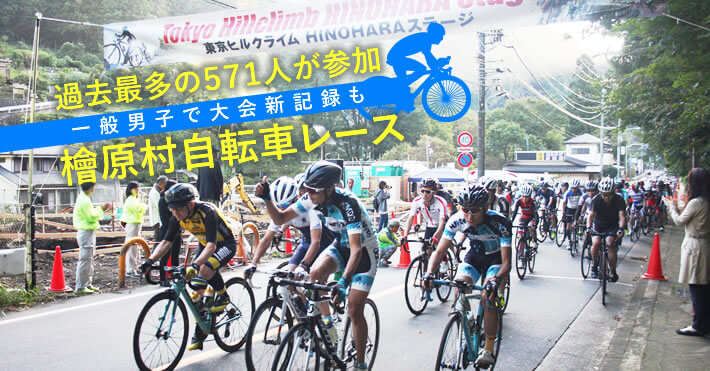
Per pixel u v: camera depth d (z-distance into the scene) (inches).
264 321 212.5
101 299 279.4
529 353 201.9
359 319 154.8
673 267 397.7
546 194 573.9
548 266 413.1
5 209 469.4
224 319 189.9
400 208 909.2
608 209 314.2
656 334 220.8
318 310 145.4
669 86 465.7
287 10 305.3
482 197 153.3
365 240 153.3
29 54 1333.7
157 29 326.0
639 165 2901.1
